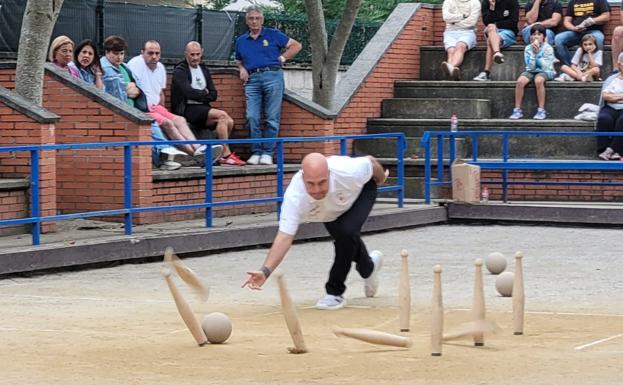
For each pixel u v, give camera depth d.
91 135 25.53
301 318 16.08
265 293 18.86
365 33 39.75
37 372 11.94
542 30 34.91
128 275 20.88
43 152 23.41
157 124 27.39
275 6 47.28
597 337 14.13
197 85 29.25
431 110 35.47
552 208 29.30
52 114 23.67
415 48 37.69
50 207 23.59
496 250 24.61
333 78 32.84
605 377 11.52
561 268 21.69
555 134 30.53
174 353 13.05
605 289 19.00
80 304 17.30
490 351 13.09
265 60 30.20
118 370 12.04
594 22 35.62
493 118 35.53
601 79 36.19
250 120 29.89
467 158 34.28
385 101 35.91
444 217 29.94
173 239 23.12
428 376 11.62
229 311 16.81
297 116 31.17
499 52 36.03
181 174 26.30
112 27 30.11
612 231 28.17
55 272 21.08
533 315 16.11
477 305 13.35
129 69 27.69
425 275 20.88
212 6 47.31
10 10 28.14
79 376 11.73
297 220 15.80
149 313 16.38
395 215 28.36
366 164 16.50
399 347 13.29
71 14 29.05
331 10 46.28
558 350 13.16
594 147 33.50
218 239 24.08
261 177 28.55
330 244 25.92
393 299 18.05
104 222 25.28
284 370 12.01
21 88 24.33
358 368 12.07
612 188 32.47
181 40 32.09
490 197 33.53
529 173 33.09
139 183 25.23
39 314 16.23
